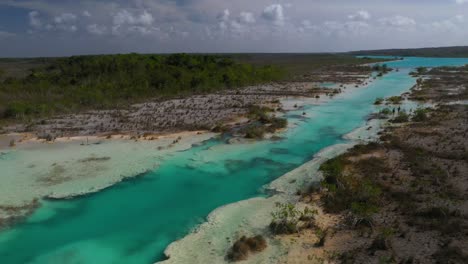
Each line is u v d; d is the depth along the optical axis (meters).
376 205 21.98
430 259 16.19
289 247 18.05
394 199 22.72
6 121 46.94
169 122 45.50
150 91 69.69
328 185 24.41
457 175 25.95
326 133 41.03
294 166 30.62
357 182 25.45
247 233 19.75
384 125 43.03
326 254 17.20
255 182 27.47
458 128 39.25
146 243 19.59
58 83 73.19
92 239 20.00
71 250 18.97
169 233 20.55
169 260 17.59
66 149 35.00
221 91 76.06
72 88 68.38
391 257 16.23
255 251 17.88
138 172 29.17
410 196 22.80
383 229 18.92
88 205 23.78
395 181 25.59
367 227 19.47
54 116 50.38
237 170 29.80
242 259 17.25
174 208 23.50
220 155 33.34
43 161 31.53
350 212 21.41
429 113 48.31
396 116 47.69
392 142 34.78
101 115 50.50
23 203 23.84
